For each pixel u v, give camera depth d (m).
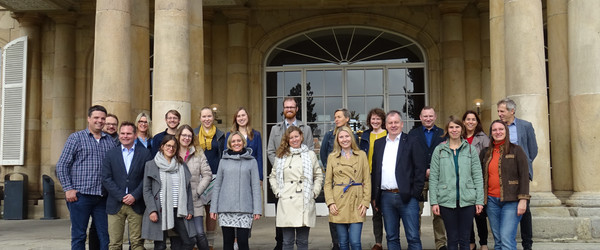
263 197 13.56
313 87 14.02
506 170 6.05
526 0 7.91
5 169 14.16
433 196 6.22
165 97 8.38
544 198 7.80
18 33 14.54
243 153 6.55
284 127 7.36
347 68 13.97
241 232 6.43
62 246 8.21
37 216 13.66
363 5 13.62
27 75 14.13
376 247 7.19
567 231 7.55
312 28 13.92
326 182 6.38
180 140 6.74
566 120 8.74
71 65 14.14
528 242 6.70
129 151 6.53
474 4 13.30
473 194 6.05
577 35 8.20
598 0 8.09
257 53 13.83
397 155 6.42
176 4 8.52
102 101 8.75
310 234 9.47
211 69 13.74
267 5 13.77
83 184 6.50
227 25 13.81
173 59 8.43
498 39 8.45
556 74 8.89
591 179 7.96
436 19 13.52
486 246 7.09
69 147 6.48
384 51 13.95
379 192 6.50
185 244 6.51
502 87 8.36
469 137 7.00
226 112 13.64
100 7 8.95
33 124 14.10
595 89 8.03
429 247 7.64
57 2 13.51
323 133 13.88
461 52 13.22
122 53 8.87
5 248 8.09
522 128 6.89
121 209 6.37
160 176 6.27
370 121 7.12
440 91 13.38
